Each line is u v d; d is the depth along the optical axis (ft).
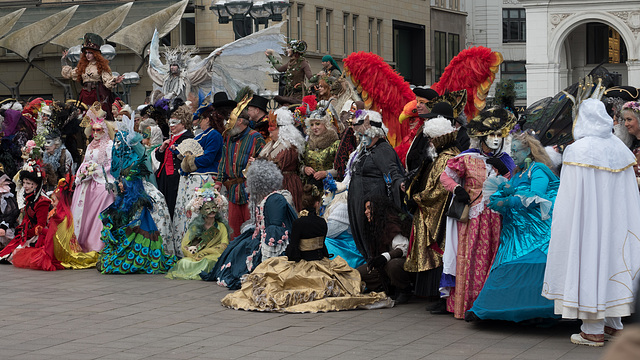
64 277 33.55
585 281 21.31
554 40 122.42
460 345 21.94
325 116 32.81
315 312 26.20
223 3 49.42
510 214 23.50
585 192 21.50
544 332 23.40
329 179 30.55
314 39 131.75
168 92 47.39
